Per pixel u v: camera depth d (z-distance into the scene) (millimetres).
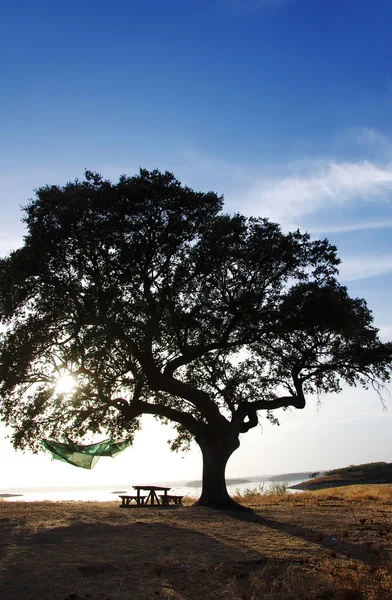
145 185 20312
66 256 19875
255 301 19984
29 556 9539
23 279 19109
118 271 20031
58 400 19547
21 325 19484
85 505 20812
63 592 7359
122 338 19047
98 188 20344
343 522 14570
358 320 20609
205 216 21219
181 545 10781
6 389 19266
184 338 21172
